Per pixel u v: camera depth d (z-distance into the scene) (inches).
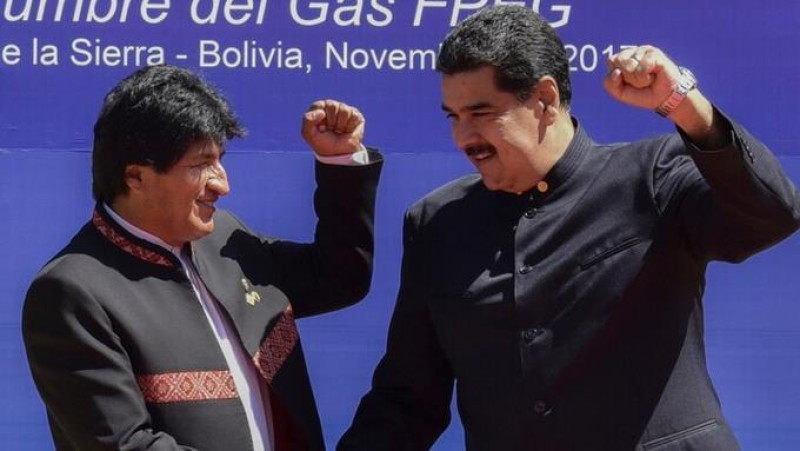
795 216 285.0
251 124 433.1
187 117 305.7
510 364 314.8
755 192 279.1
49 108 429.7
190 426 308.3
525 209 320.8
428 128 435.2
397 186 438.3
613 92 279.1
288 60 432.8
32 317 307.3
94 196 323.3
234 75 431.5
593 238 312.8
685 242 309.1
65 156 431.5
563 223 315.3
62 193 431.8
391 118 434.9
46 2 428.5
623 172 316.2
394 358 343.6
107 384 300.2
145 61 430.0
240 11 431.2
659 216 308.8
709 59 430.9
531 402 311.9
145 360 307.7
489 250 323.0
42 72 429.1
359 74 433.7
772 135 430.9
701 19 430.9
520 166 313.7
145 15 429.7
